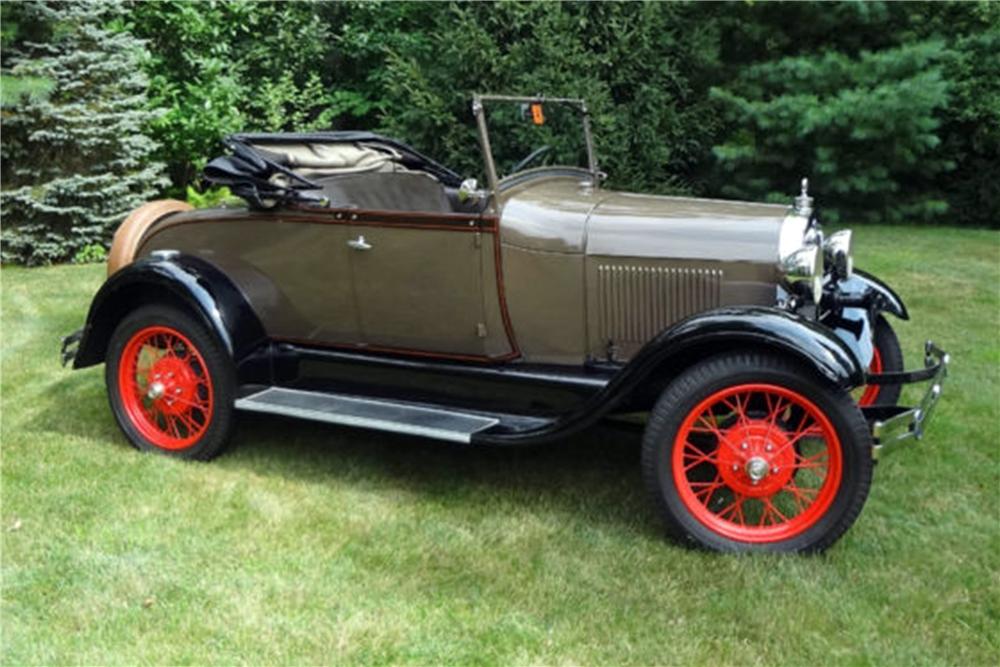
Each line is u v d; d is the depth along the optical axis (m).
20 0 7.05
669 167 8.75
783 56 8.98
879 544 3.03
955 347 5.14
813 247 3.12
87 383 4.69
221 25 8.92
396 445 3.93
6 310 6.04
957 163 9.37
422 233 3.43
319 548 3.03
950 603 2.69
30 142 7.42
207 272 3.74
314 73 9.27
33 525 3.16
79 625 2.60
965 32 9.12
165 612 2.66
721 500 3.09
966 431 3.97
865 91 8.27
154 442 3.84
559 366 3.43
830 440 2.83
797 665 2.43
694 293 3.21
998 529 3.14
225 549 3.01
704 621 2.61
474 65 7.78
